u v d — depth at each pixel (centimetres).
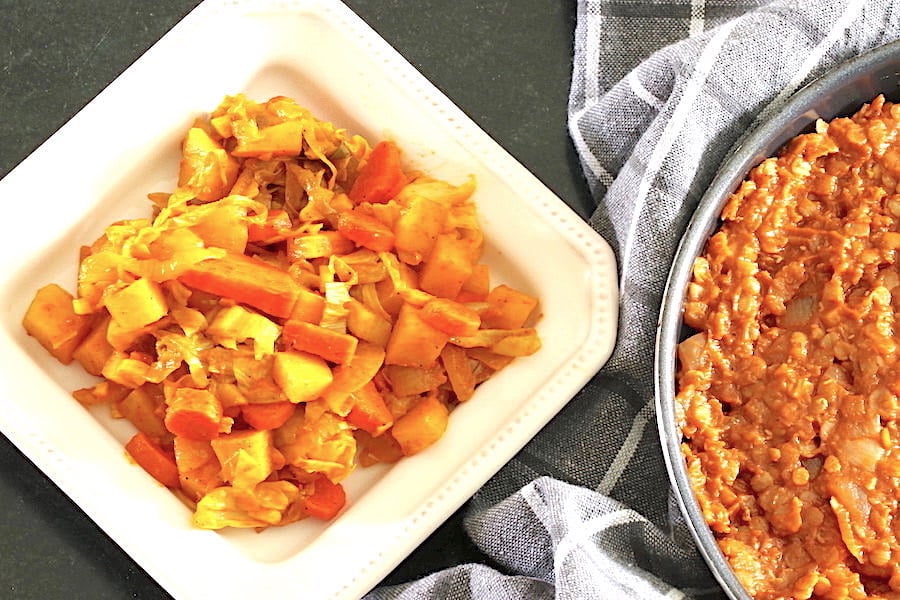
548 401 72
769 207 67
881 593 65
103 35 75
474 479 71
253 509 71
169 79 73
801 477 65
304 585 71
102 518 71
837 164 67
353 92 74
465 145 73
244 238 72
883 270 66
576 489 69
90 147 73
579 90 73
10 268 72
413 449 72
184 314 71
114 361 72
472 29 75
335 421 71
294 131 72
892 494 64
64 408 72
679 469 65
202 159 72
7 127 74
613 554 70
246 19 73
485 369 73
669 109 70
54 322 72
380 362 71
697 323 67
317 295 71
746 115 70
